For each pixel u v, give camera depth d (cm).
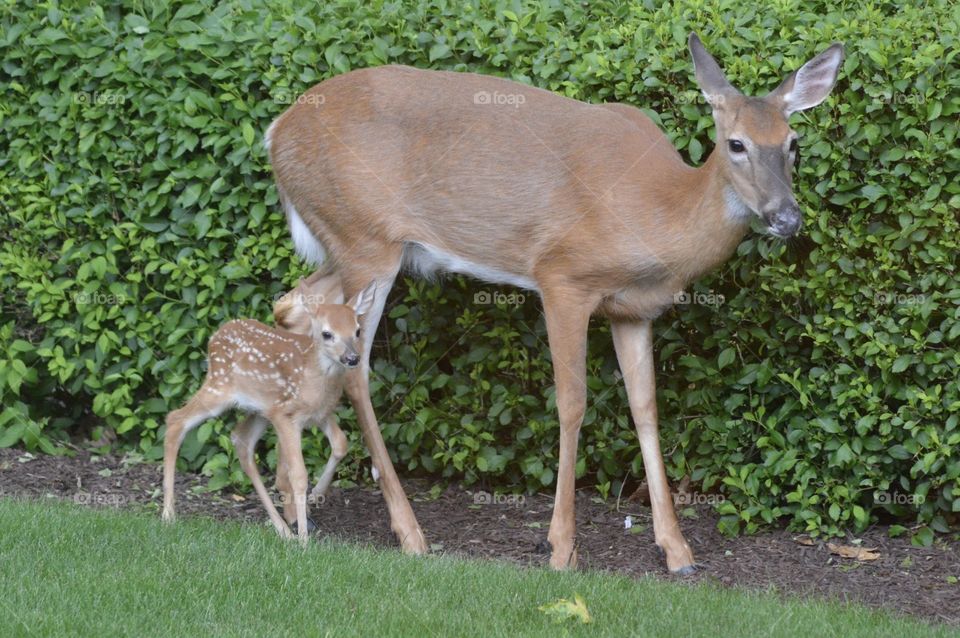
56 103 1194
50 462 1198
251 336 985
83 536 887
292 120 1053
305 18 1107
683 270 951
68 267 1232
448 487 1181
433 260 1037
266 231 1158
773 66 1010
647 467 998
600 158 963
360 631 733
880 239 997
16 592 762
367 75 1038
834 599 871
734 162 895
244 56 1129
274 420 970
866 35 987
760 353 1063
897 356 995
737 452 1071
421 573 847
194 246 1184
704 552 1020
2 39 1200
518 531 1065
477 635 729
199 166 1164
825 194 1008
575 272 971
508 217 991
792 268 1018
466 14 1107
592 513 1111
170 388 1198
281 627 731
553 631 741
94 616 728
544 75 1055
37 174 1219
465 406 1159
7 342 1240
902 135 983
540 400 1148
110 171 1189
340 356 938
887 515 1077
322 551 891
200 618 741
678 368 1104
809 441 1031
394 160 1020
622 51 1040
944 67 960
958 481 993
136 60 1155
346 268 1047
